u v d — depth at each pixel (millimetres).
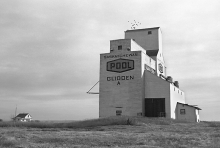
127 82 57625
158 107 56438
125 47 59219
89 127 38438
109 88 59000
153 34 72312
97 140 22016
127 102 56875
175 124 44156
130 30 75250
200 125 42219
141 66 57156
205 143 20125
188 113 60438
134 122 41812
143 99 56844
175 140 21938
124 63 58625
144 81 58219
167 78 69312
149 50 71938
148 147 18266
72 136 25172
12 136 24828
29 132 30141
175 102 61188
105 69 60125
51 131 32125
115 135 26094
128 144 19922
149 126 39219
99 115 58562
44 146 18797
